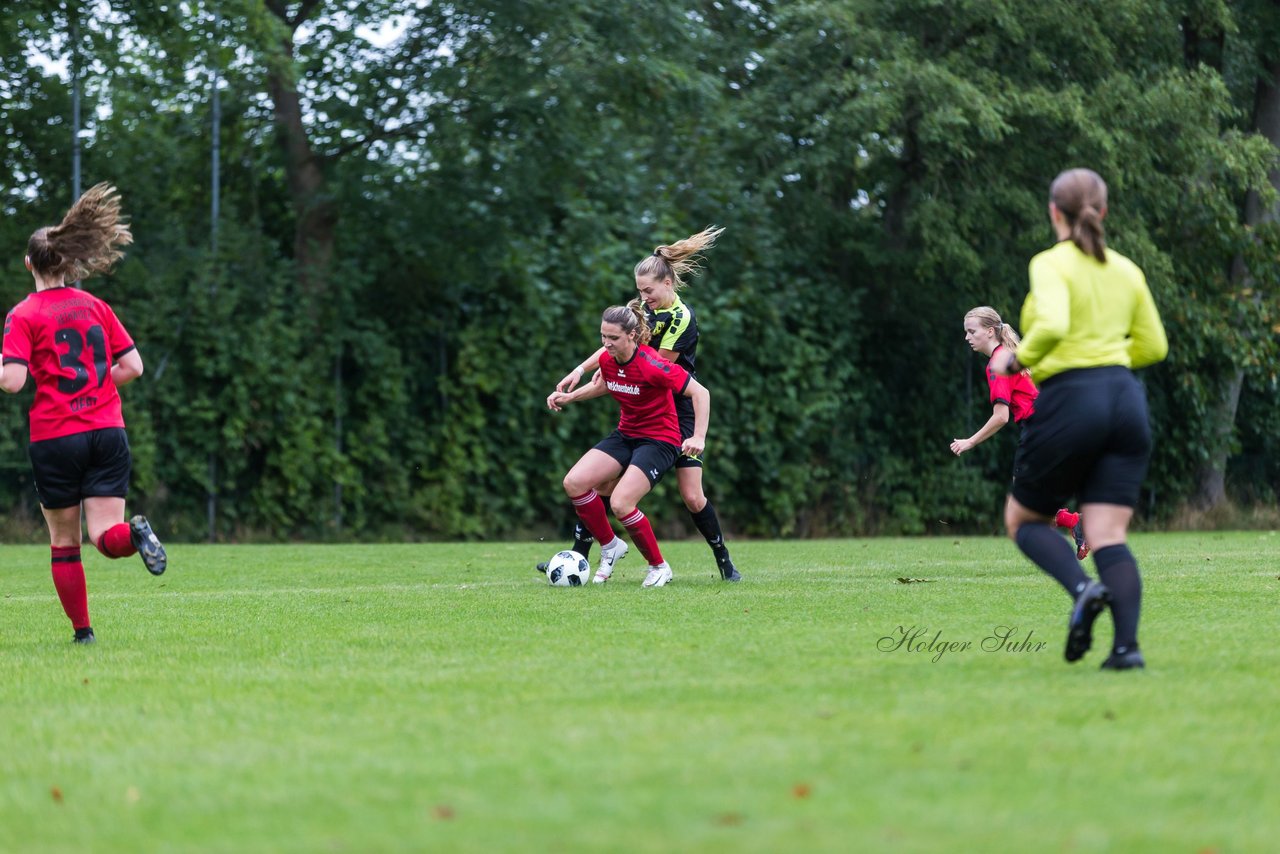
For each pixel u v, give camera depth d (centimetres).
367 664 1866
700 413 3125
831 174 7644
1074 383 1728
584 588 3100
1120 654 1709
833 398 7612
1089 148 7212
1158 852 945
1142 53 7700
